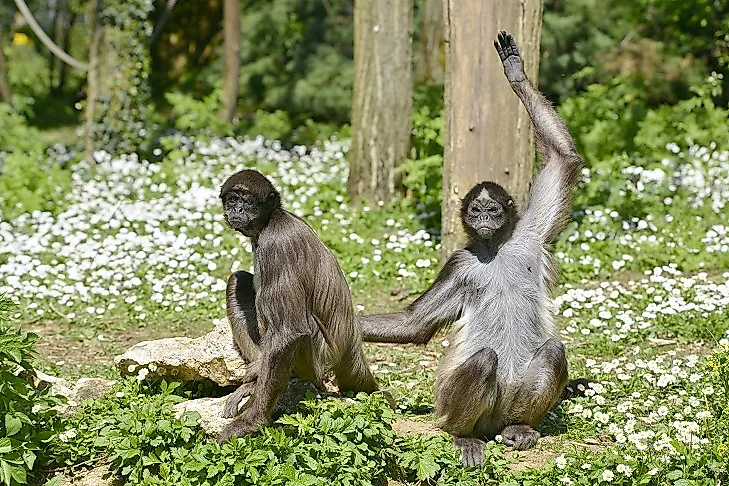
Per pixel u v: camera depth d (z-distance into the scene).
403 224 18.62
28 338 8.98
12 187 21.33
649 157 21.38
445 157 15.42
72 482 8.76
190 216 18.50
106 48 25.58
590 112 21.86
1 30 37.44
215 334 10.09
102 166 23.45
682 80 29.69
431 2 28.09
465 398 8.87
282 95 37.06
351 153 20.33
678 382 10.70
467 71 14.83
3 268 16.14
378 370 11.82
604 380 11.07
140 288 15.65
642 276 15.63
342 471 8.20
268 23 38.41
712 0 28.11
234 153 25.55
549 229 9.50
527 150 14.96
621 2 31.56
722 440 8.58
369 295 15.38
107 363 12.54
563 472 8.27
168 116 37.72
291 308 8.67
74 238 17.42
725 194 19.16
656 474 8.11
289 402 9.20
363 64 19.97
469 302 9.38
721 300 13.12
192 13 42.56
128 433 8.63
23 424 8.77
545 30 31.39
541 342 9.31
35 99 43.22
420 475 8.40
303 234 8.93
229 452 8.09
